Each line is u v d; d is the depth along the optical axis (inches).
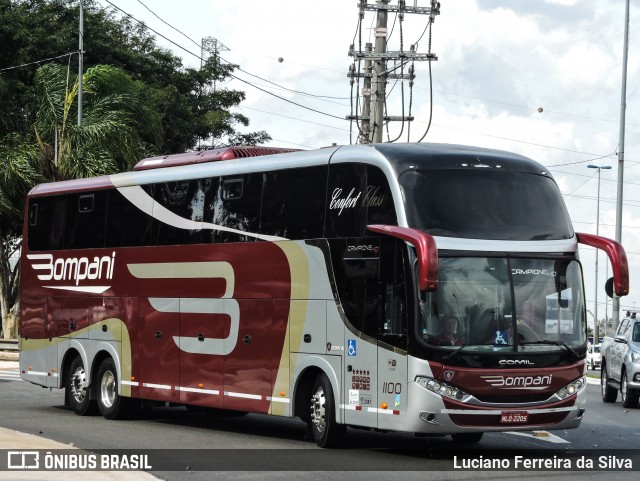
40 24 2048.5
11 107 1795.0
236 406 765.9
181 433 795.4
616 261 663.1
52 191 989.8
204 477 569.0
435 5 1354.6
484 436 780.6
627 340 1095.0
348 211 687.1
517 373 639.1
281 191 743.7
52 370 970.7
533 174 680.4
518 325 644.7
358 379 668.1
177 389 823.7
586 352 663.8
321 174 713.6
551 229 669.9
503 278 647.8
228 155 813.2
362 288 668.7
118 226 901.8
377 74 1355.8
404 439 765.9
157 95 2272.4
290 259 727.7
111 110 1691.7
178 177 842.8
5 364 1592.0
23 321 1012.5
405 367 634.8
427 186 653.3
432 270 607.8
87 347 926.4
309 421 721.6
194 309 810.2
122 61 2274.9
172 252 837.2
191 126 2421.3
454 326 633.6
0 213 1674.5
